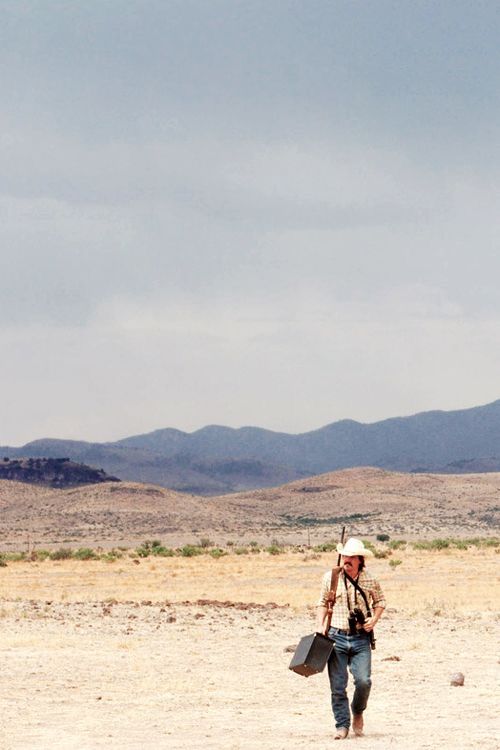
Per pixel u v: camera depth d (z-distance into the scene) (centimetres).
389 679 2333
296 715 1895
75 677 2361
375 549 10612
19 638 3130
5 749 1542
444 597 5059
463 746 1495
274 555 10000
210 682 2316
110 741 1619
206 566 8069
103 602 4769
